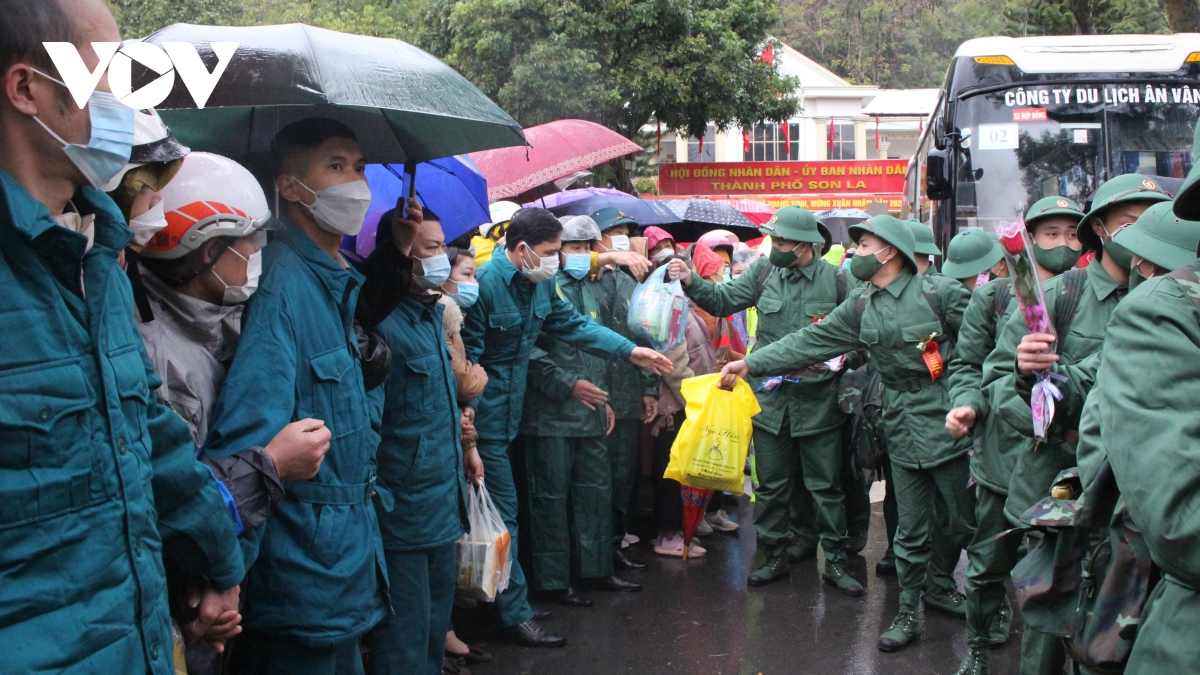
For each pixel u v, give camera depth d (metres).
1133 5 19.11
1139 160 8.10
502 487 4.52
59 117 1.58
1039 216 4.17
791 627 4.85
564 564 5.08
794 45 49.91
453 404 3.38
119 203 2.05
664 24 17.22
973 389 4.02
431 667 3.43
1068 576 2.62
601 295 5.86
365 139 3.24
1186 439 1.76
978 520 4.06
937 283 4.67
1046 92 8.23
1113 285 3.31
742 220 9.01
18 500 1.47
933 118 10.98
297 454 2.29
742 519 7.14
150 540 1.71
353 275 2.71
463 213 3.96
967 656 4.12
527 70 16.38
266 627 2.40
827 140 34.69
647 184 26.66
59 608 1.52
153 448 1.86
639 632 4.77
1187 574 1.77
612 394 5.68
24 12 1.52
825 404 5.34
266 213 2.37
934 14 47.09
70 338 1.56
